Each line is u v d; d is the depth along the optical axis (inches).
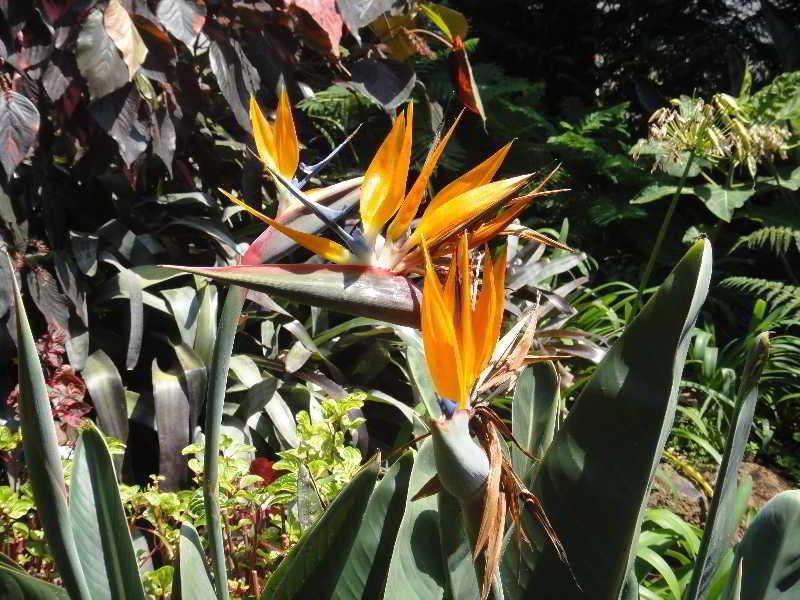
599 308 124.3
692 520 90.0
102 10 69.9
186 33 72.7
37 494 29.4
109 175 89.5
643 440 31.8
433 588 37.4
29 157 81.9
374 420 91.3
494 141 172.1
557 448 33.6
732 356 131.2
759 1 206.1
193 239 97.4
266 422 80.1
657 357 31.0
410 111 28.8
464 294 26.7
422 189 29.3
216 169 95.4
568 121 193.2
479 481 26.4
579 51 217.8
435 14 101.3
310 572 34.7
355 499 33.8
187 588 33.8
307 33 84.0
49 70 71.0
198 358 79.3
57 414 67.8
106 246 86.8
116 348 84.6
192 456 74.2
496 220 29.7
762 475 107.9
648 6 205.9
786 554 38.5
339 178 102.8
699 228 163.6
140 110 76.2
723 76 198.8
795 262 168.9
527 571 35.1
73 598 30.5
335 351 91.7
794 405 130.6
